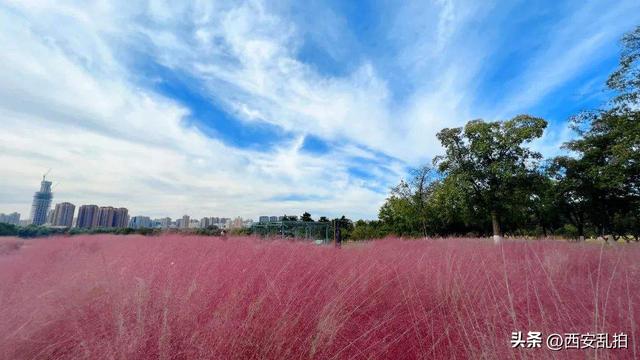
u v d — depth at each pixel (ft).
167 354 6.86
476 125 62.90
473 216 65.41
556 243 24.00
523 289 10.80
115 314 8.17
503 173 58.54
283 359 7.30
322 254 17.84
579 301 9.22
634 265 11.73
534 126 59.11
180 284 10.19
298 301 9.47
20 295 10.14
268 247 18.22
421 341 8.78
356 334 9.11
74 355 7.25
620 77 34.65
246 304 9.10
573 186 66.54
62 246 28.66
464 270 13.99
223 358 7.01
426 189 80.18
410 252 19.40
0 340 7.54
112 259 15.46
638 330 7.25
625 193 56.95
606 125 45.57
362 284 11.80
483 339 7.79
